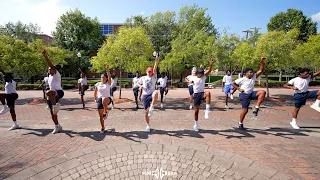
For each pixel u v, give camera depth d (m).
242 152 4.28
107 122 6.82
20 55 11.00
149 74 5.49
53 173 3.48
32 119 7.55
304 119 7.23
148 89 5.48
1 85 21.28
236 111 8.72
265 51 11.48
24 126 6.36
